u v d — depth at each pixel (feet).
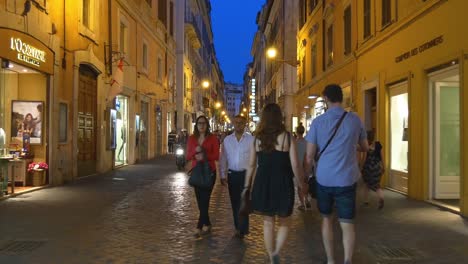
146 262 20.48
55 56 47.14
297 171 18.98
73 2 52.34
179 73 142.51
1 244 23.47
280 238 18.99
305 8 94.58
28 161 45.42
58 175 48.44
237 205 25.32
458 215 30.96
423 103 36.88
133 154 81.10
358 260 20.97
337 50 64.80
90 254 21.71
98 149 61.67
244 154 25.04
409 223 28.53
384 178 45.96
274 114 19.33
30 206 34.58
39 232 26.12
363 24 52.44
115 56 67.62
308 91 89.92
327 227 18.95
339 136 18.30
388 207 34.35
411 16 38.37
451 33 32.30
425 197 36.78
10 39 37.91
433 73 35.83
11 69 42.52
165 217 30.78
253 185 19.17
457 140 36.63
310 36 87.04
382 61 46.26
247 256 21.50
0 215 31.04
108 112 64.95
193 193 42.39
